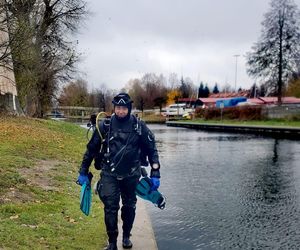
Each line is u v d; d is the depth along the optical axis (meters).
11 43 14.80
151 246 5.55
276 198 9.91
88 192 5.33
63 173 9.79
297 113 52.50
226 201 9.53
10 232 5.18
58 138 16.95
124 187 5.20
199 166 16.03
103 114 5.30
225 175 13.65
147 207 8.63
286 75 64.94
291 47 64.38
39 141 14.41
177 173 14.11
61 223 5.97
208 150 23.14
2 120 20.12
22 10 14.62
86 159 5.23
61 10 29.47
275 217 8.12
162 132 44.28
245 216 8.15
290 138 34.00
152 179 5.18
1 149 11.35
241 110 60.06
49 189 7.94
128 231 5.47
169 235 6.84
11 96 26.36
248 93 97.75
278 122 52.00
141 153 5.32
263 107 56.88
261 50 65.81
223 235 6.91
